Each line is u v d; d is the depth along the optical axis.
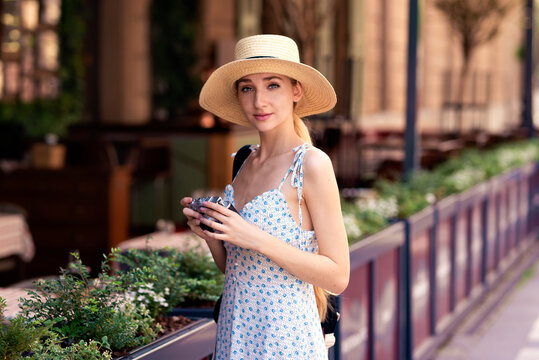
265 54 2.27
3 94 10.62
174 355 2.44
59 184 7.54
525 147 11.37
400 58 17.70
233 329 2.27
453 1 12.77
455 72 20.45
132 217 9.93
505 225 8.74
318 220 2.21
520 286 8.48
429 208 5.60
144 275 2.62
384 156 13.34
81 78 11.51
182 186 9.88
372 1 16.06
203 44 12.80
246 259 2.26
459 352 6.11
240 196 2.36
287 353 2.23
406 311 5.03
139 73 11.86
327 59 8.04
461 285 6.76
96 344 2.25
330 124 8.14
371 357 4.31
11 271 5.98
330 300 2.61
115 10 11.56
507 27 25.70
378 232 4.52
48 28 11.26
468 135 13.75
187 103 12.84
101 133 10.55
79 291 2.44
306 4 7.24
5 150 8.27
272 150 2.34
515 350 6.20
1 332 2.08
